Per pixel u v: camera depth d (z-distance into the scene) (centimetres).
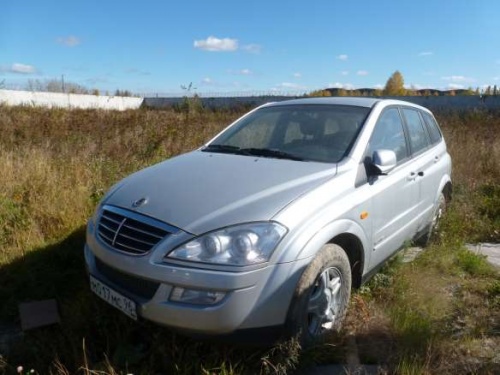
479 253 483
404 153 426
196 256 254
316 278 282
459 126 1226
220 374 257
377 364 291
